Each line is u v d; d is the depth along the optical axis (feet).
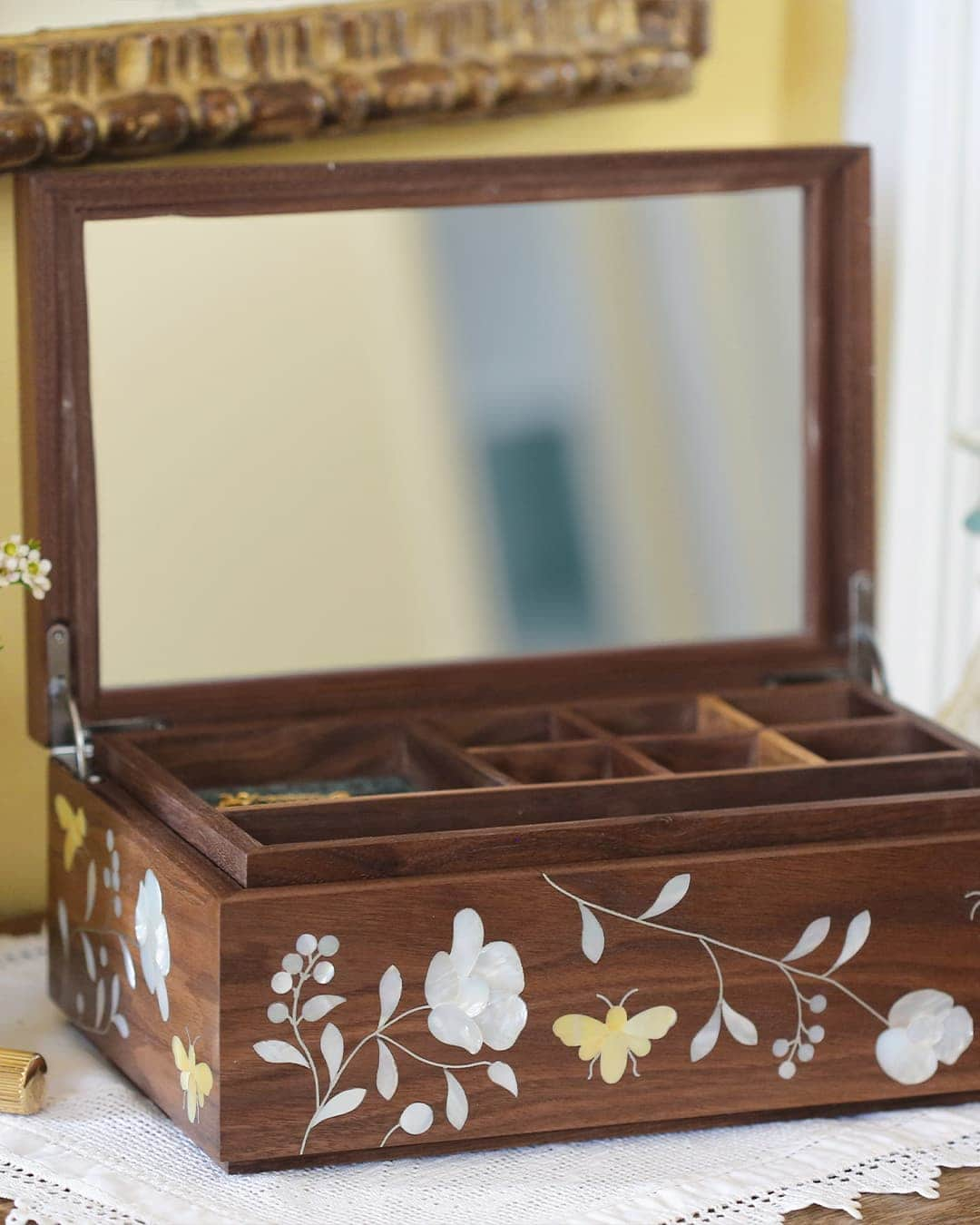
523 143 4.39
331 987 3.58
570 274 4.13
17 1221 3.52
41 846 4.26
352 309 4.07
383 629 4.13
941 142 4.50
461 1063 3.62
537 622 4.18
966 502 4.58
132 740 3.95
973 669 4.36
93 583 3.97
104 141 4.03
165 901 3.66
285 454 4.06
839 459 4.22
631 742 3.97
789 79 4.55
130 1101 3.77
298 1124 3.59
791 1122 3.74
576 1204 3.56
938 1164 3.65
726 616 4.24
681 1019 3.67
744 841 3.69
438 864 3.61
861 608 4.23
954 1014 3.75
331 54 4.16
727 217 4.17
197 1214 3.53
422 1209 3.55
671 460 4.20
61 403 3.92
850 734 4.02
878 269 4.59
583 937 3.63
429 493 4.13
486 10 4.24
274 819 3.67
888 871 3.71
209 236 3.98
